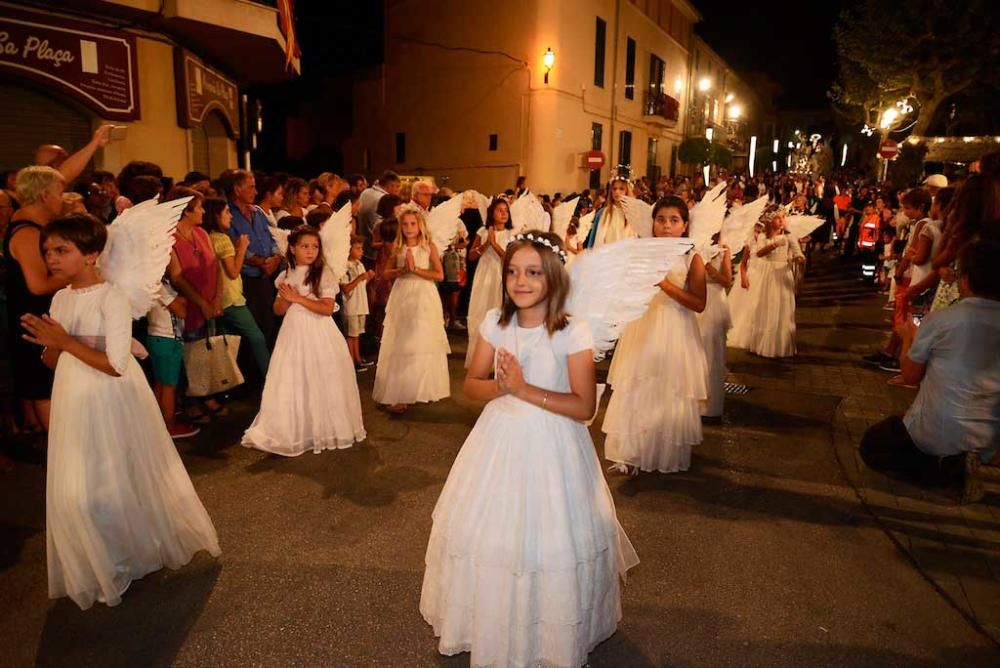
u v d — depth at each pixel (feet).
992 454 14.35
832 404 21.22
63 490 10.22
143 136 29.99
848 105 91.76
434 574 9.52
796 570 11.97
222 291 18.92
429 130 70.64
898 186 69.05
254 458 16.31
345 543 12.57
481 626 8.62
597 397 8.86
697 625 10.43
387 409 20.04
